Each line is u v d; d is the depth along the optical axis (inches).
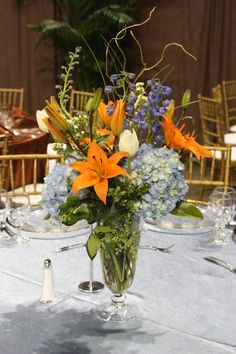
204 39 223.3
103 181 47.6
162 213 50.8
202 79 227.6
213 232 76.5
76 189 46.8
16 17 233.5
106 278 56.5
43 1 231.1
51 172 51.3
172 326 55.7
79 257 70.4
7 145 123.3
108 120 51.8
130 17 210.4
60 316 57.6
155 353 51.3
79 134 51.6
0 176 112.3
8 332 54.7
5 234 76.4
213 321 56.6
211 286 63.4
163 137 52.2
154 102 51.0
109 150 51.6
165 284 63.8
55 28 207.8
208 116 173.5
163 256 70.2
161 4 225.0
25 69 239.3
